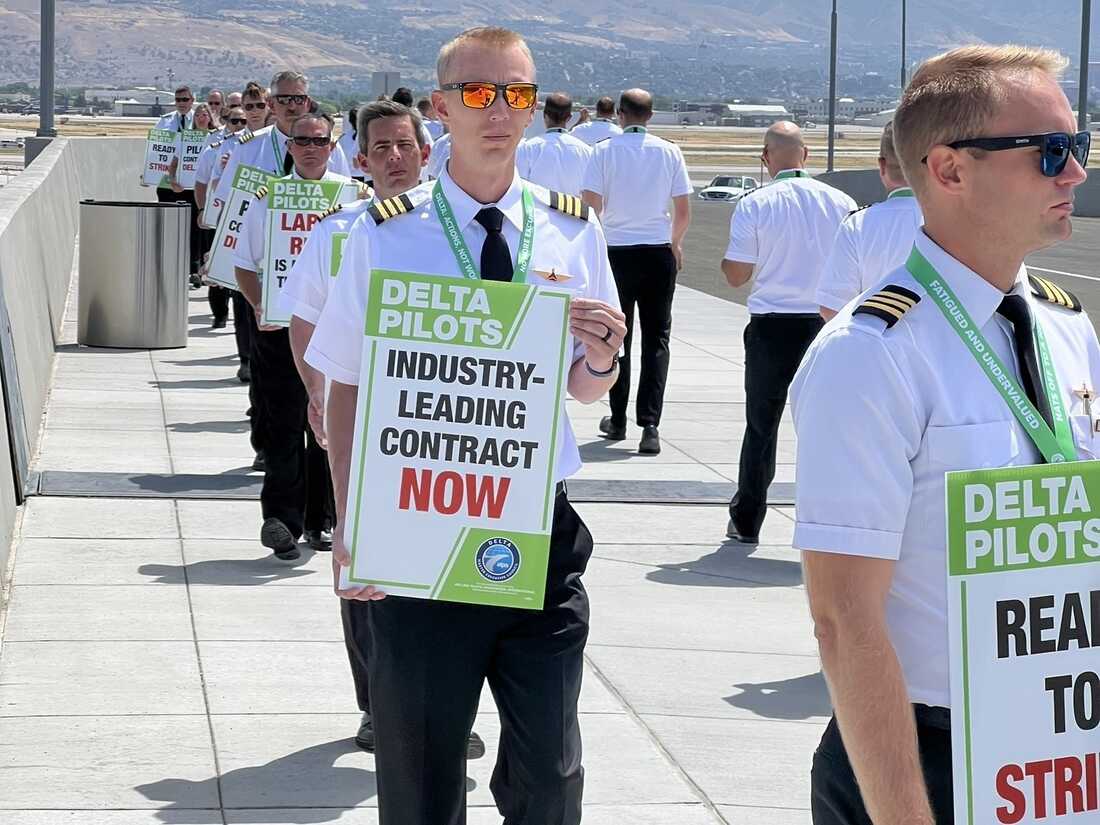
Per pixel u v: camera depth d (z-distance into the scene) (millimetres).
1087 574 2473
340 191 7074
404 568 3371
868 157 91500
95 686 5531
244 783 4730
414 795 3443
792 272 7637
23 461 8445
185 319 14375
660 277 10195
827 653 2496
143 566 7121
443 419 3373
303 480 7391
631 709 5492
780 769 4953
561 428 3400
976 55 2516
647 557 7699
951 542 2414
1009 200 2467
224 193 8281
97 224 13977
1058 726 2457
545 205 3666
